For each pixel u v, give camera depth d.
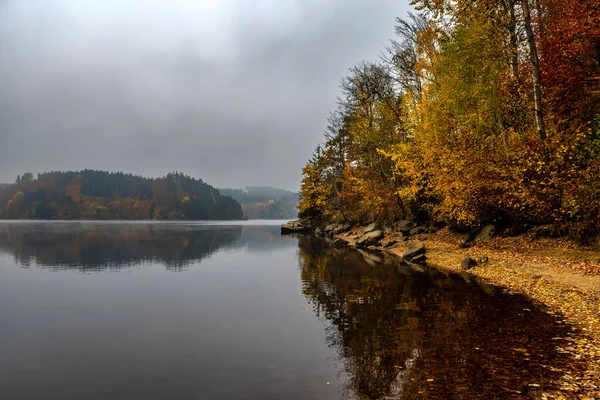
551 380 6.64
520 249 20.33
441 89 23.47
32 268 25.72
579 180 16.03
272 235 70.00
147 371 8.09
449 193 23.25
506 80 19.75
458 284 16.16
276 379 7.43
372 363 7.85
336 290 16.23
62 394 7.04
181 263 28.58
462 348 8.44
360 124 38.91
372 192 40.06
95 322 12.28
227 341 10.02
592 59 18.55
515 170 18.86
